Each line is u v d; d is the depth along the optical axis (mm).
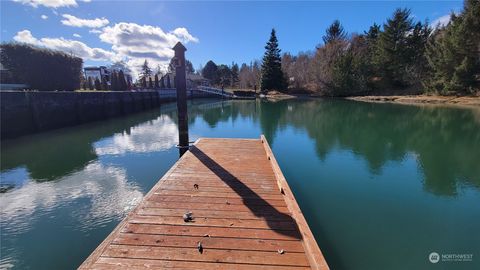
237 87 58656
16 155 7617
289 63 50812
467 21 20781
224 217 2795
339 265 2986
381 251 3240
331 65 34906
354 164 6613
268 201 3199
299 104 25219
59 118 12078
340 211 4230
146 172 6168
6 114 9484
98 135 10680
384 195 4824
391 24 30062
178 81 6113
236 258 2146
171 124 13938
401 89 30328
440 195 4828
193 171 4320
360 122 13383
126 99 18750
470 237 3547
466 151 7770
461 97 21250
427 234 3607
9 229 3822
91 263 2051
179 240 2371
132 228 2547
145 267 2027
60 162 6969
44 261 3160
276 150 8039
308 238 2354
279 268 2047
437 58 23984
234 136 10578
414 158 7125
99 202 4664
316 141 9281
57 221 4043
